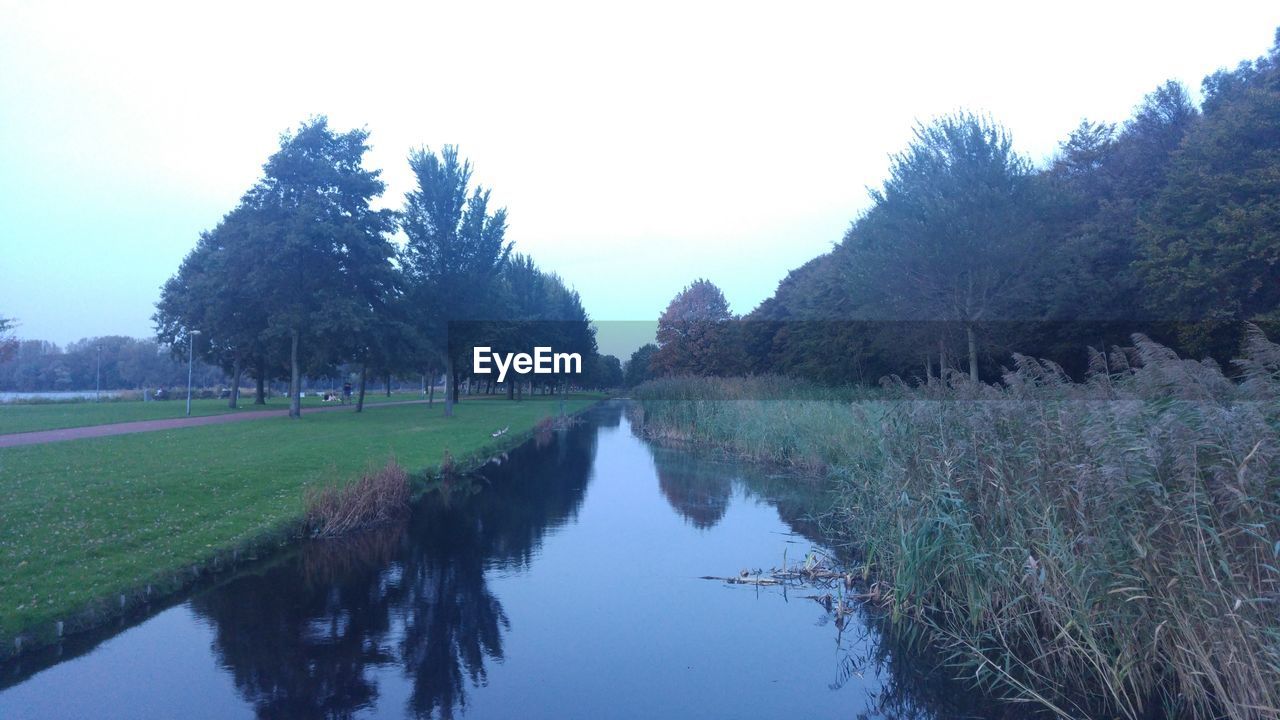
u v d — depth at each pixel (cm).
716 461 2103
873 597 786
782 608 773
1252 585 461
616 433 3344
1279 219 1591
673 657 631
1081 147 2833
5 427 2253
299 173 2822
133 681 565
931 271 2330
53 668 589
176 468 1349
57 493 1058
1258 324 1577
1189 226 1789
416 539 1084
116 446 1694
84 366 7725
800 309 4159
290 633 681
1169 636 512
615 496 1484
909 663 624
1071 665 582
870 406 1187
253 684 564
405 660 619
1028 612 616
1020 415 677
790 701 550
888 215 2473
